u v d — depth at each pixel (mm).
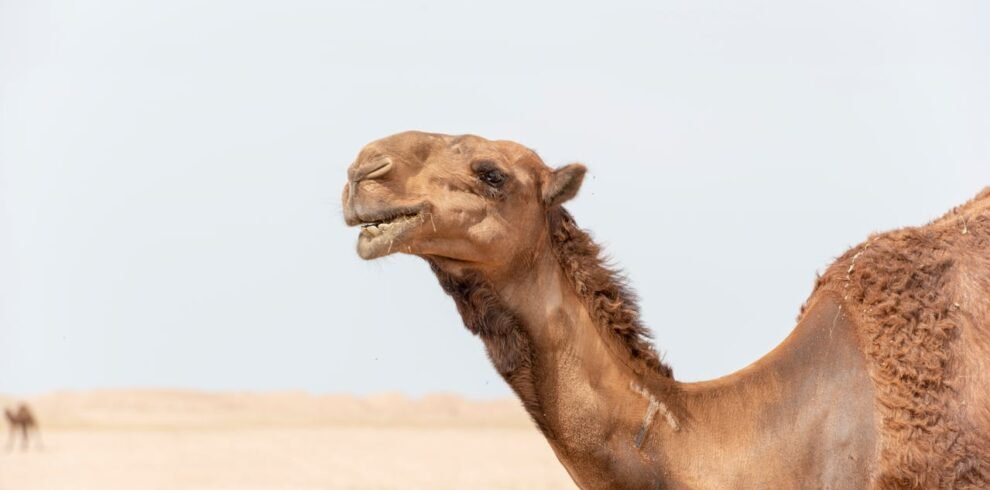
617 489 9062
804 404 9234
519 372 9195
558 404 9133
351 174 9133
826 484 9070
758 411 9227
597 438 9070
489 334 9258
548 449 63719
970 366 9055
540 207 9359
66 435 83688
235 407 147375
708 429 9180
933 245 9531
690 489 9023
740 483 9055
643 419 9102
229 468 47844
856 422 9094
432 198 9086
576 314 9242
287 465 49438
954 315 9211
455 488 36250
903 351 9102
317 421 117812
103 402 142375
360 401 150875
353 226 9227
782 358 9453
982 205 9883
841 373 9258
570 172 9227
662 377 9328
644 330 9430
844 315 9461
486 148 9320
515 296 9250
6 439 78312
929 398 8969
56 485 39281
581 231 9500
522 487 36656
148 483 39688
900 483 8906
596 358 9188
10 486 39031
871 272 9484
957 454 8852
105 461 53656
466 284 9297
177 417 125250
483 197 9164
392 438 79438
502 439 78562
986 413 8938
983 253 9398
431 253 9164
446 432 91938
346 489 36188
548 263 9328
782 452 9125
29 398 140125
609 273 9406
